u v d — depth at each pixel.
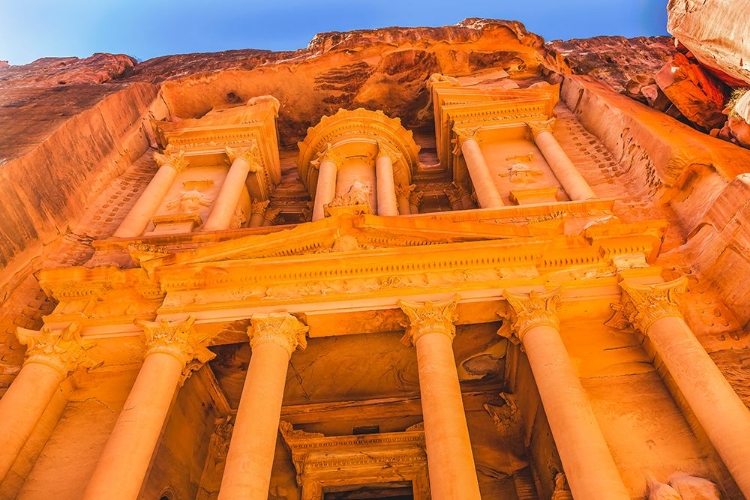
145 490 9.09
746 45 12.33
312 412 12.28
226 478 7.40
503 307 9.79
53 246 14.09
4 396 8.91
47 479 8.88
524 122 17.77
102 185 17.45
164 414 8.62
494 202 14.12
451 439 7.64
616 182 15.88
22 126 16.28
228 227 15.01
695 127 16.75
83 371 10.20
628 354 9.74
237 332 9.90
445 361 8.77
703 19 14.41
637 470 8.13
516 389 11.41
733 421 7.52
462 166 18.06
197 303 10.12
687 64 16.50
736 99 14.90
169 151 18.09
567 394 8.02
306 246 10.91
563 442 7.56
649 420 8.78
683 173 13.48
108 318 10.23
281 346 9.20
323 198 15.54
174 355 9.27
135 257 10.73
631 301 9.65
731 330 10.27
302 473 11.23
